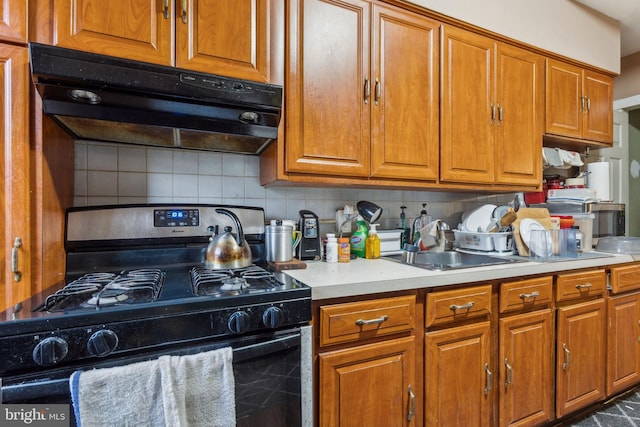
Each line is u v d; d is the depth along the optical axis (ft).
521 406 4.35
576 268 4.86
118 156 4.14
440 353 3.77
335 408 3.18
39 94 2.76
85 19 2.93
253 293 2.63
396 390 3.49
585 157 7.47
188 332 2.37
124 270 3.59
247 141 4.09
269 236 4.34
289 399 2.77
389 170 4.52
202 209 4.20
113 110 2.98
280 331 2.76
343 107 4.21
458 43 4.99
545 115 5.89
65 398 2.05
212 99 3.18
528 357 4.41
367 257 5.08
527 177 5.71
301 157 3.99
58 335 2.05
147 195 4.29
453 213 6.66
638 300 5.68
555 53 5.90
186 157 4.51
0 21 2.72
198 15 3.40
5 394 1.93
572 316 4.81
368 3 4.36
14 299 2.72
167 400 2.12
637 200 9.12
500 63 5.36
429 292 3.74
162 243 3.95
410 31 4.64
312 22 4.02
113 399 2.06
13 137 2.73
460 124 5.02
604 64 6.55
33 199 2.81
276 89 3.46
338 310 3.20
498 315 4.22
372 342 3.41
